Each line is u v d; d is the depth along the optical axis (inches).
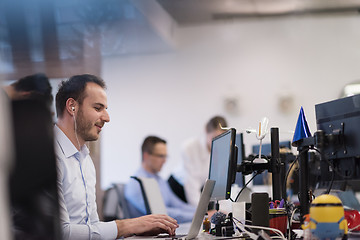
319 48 323.6
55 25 261.9
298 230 82.2
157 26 288.2
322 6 304.7
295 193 142.9
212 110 332.2
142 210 168.4
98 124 102.6
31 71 266.8
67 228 87.7
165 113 337.7
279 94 323.9
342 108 79.0
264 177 144.7
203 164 209.0
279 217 78.7
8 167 46.3
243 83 330.0
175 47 335.6
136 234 95.5
